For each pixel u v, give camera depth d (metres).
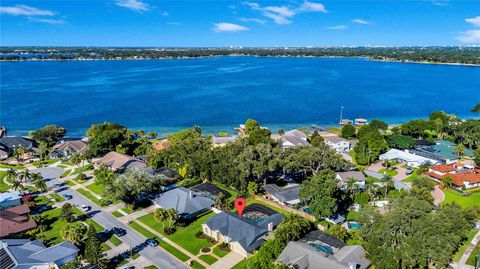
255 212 89.12
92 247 66.88
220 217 81.56
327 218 85.75
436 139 165.88
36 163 132.38
